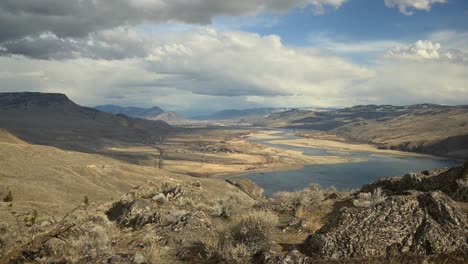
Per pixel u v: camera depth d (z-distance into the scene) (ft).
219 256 29.78
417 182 48.60
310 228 36.27
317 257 27.30
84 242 36.09
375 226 28.81
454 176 44.21
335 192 55.47
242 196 53.98
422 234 27.91
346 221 29.53
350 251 27.32
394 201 30.73
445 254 26.45
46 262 34.76
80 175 353.92
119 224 48.14
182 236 36.35
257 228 31.24
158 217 45.32
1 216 95.55
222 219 44.65
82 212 57.98
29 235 50.08
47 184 274.36
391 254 27.12
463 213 29.91
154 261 30.66
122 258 31.73
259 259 28.14
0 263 38.27
